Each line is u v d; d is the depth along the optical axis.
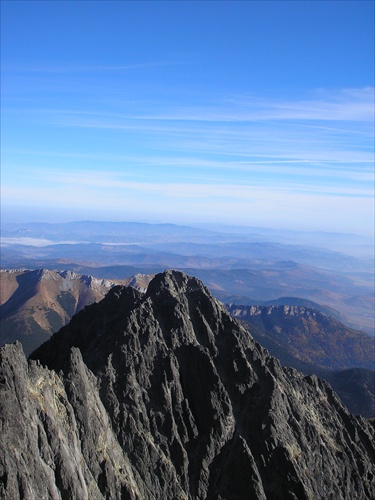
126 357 92.19
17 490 56.31
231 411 94.19
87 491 67.50
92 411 77.69
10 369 64.44
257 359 105.75
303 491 85.25
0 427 59.19
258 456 88.50
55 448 64.94
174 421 89.19
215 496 83.12
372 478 100.62
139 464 80.81
